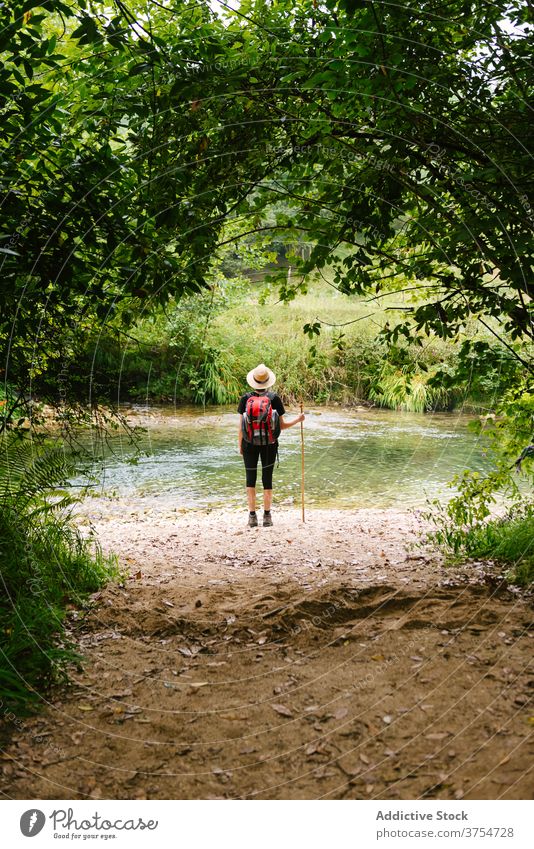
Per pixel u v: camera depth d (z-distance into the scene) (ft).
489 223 10.94
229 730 8.64
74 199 11.42
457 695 9.04
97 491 27.66
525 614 11.64
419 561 15.76
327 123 12.71
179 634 11.71
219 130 12.81
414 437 40.86
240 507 26.32
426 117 11.59
